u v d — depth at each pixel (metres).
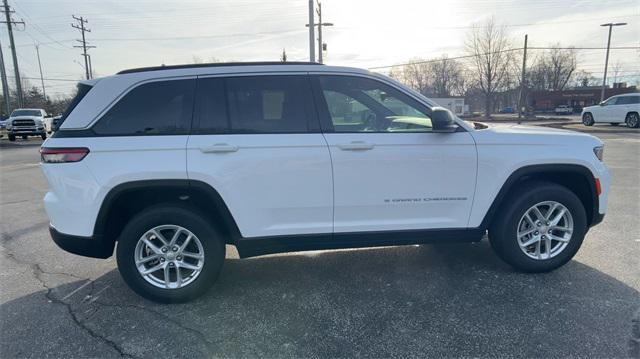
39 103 62.88
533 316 2.97
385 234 3.43
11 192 8.41
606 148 13.18
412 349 2.63
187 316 3.12
